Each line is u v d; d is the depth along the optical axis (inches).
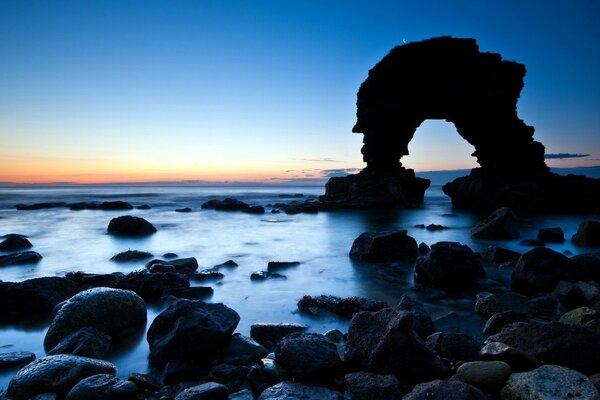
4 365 253.3
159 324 281.3
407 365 224.1
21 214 1478.8
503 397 195.5
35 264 599.8
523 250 717.3
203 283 474.6
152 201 2444.6
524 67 1877.5
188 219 1355.8
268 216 1476.4
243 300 406.9
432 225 1072.2
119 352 279.6
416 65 1902.1
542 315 330.3
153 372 249.0
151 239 879.7
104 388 204.4
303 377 224.5
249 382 226.1
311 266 580.1
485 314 354.3
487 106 1856.5
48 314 365.7
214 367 244.8
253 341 275.9
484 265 560.1
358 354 237.9
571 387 181.9
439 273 457.1
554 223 1206.9
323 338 252.7
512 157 1891.0
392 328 233.8
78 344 267.3
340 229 1081.4
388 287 462.9
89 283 442.3
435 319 338.0
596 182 1758.1
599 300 329.7
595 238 768.3
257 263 605.9
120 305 314.7
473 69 1844.2
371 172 2018.9
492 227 852.0
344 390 218.5
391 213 1612.9
